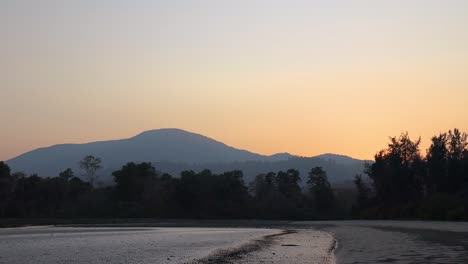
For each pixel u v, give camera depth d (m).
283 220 147.75
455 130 118.75
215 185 153.25
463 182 109.38
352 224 94.56
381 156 130.38
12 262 28.89
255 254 33.56
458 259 26.50
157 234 61.78
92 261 29.36
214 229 81.75
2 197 140.75
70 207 147.62
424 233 50.75
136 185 152.12
